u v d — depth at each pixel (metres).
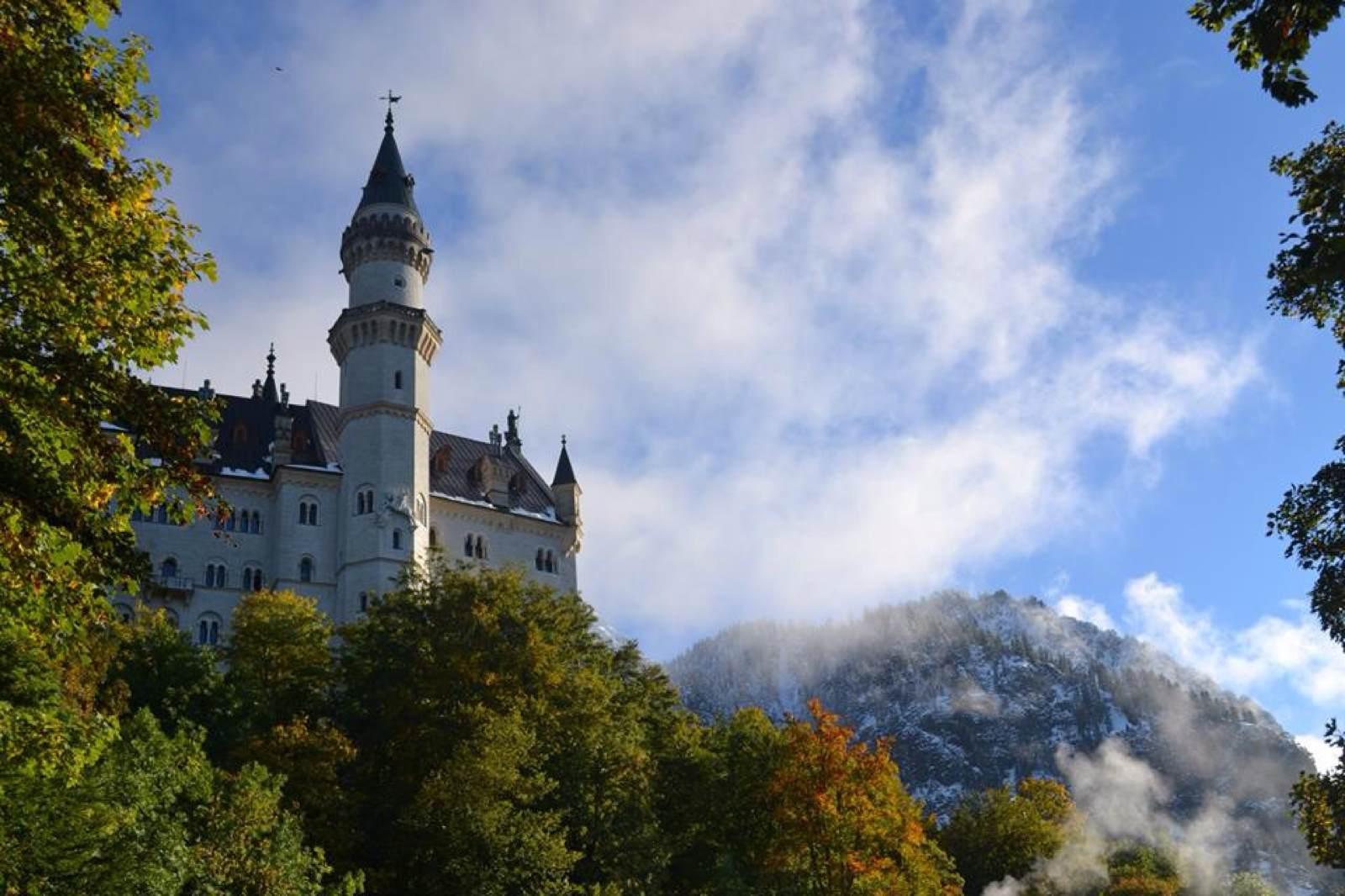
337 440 123.25
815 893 68.88
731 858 70.31
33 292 19.94
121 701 57.84
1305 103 16.27
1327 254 19.62
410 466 117.62
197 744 45.75
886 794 73.50
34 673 28.11
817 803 69.31
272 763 62.12
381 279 123.06
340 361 123.12
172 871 37.47
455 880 57.97
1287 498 32.56
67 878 31.69
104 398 20.38
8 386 19.05
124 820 34.06
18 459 19.22
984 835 120.19
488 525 125.94
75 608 20.05
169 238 22.02
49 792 31.06
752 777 74.50
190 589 107.94
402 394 119.38
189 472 20.95
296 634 79.94
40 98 19.41
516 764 62.22
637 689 86.00
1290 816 35.84
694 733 83.12
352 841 60.22
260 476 115.69
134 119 21.84
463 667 70.81
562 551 130.38
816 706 73.81
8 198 19.61
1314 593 32.19
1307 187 27.83
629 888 62.16
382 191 126.44
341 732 69.94
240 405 123.00
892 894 69.88
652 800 71.44
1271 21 15.88
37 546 19.16
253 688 75.31
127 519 20.97
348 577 112.81
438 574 85.94
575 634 86.38
